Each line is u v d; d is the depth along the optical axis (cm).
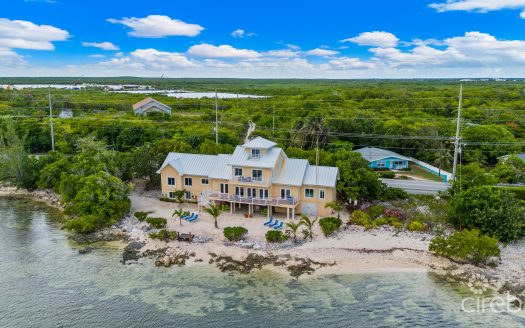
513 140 7869
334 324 3156
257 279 3809
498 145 7594
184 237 4525
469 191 4597
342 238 4528
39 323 3161
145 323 3159
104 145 7756
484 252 3847
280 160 5281
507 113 10194
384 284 3716
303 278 3819
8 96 14475
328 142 8219
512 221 4288
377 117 9775
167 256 4178
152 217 5128
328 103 12312
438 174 7131
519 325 3138
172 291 3616
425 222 4831
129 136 8962
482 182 5375
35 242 4625
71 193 5541
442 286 3672
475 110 10269
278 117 10494
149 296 3538
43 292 3594
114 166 6122
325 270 3947
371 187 5300
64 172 6131
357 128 8712
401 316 3259
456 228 4697
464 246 3884
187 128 9938
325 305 3403
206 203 5388
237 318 3225
